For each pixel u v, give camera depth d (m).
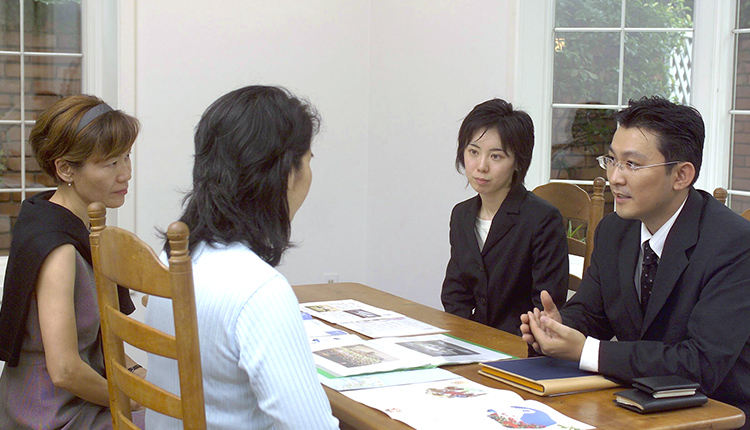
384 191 4.41
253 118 1.22
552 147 3.85
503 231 2.46
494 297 2.49
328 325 2.04
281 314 1.13
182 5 3.96
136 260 1.13
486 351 1.81
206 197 1.22
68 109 1.76
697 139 1.66
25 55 3.77
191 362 1.09
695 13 3.58
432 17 4.09
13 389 1.71
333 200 4.44
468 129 2.43
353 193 4.49
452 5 4.00
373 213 4.48
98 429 1.70
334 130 4.40
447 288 2.65
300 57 4.27
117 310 1.30
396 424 1.29
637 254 1.83
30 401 1.69
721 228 1.66
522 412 1.35
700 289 1.65
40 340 1.69
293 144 1.25
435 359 1.70
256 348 1.11
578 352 1.58
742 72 3.47
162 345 1.13
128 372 1.24
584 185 3.84
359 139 4.47
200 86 4.04
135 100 3.89
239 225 1.21
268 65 4.20
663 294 1.69
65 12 3.82
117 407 1.34
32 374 1.70
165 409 1.16
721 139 3.54
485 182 2.42
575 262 3.75
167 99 3.96
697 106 3.57
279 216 1.26
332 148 4.40
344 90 4.40
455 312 2.61
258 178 1.22
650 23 3.68
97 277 1.33
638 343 1.56
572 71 3.81
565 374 1.54
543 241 2.40
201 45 4.02
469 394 1.46
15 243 1.70
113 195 1.85
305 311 2.21
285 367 1.11
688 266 1.67
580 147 3.83
